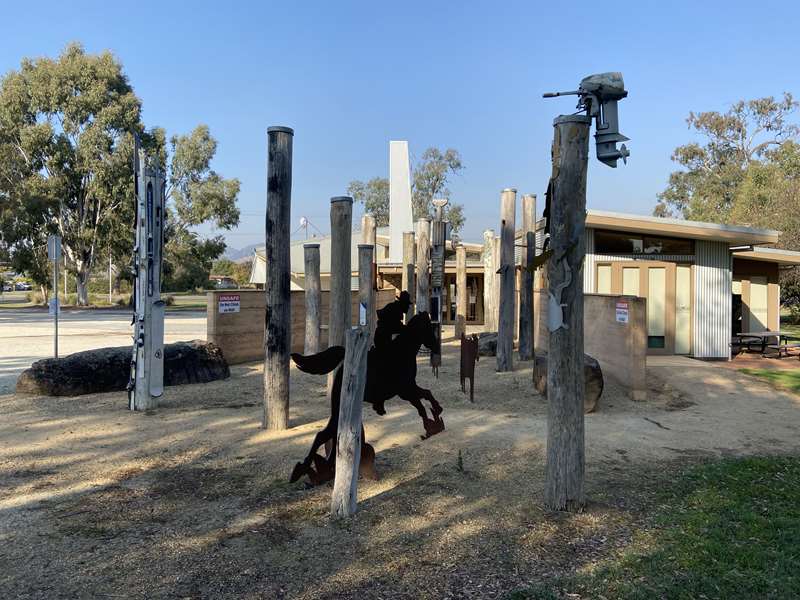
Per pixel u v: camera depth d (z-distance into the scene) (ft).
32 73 151.64
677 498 16.43
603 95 15.24
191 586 11.75
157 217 27.27
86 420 25.13
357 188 204.85
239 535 14.08
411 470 18.90
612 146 15.28
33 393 30.04
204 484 17.60
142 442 21.95
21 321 99.30
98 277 246.06
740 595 11.23
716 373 37.60
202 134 167.53
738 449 21.71
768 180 120.47
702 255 49.42
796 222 91.97
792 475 18.56
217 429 23.75
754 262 65.05
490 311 57.82
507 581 11.88
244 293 42.75
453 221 197.47
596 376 27.20
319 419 25.59
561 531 14.25
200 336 71.15
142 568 12.48
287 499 16.40
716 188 158.51
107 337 68.74
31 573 12.27
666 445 22.08
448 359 45.32
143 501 16.25
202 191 167.12
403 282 52.60
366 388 18.25
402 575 12.17
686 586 11.53
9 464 19.40
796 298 96.43
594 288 48.80
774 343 64.64
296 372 38.63
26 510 15.58
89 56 155.12
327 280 104.37
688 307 49.49
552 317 15.34
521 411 27.27
